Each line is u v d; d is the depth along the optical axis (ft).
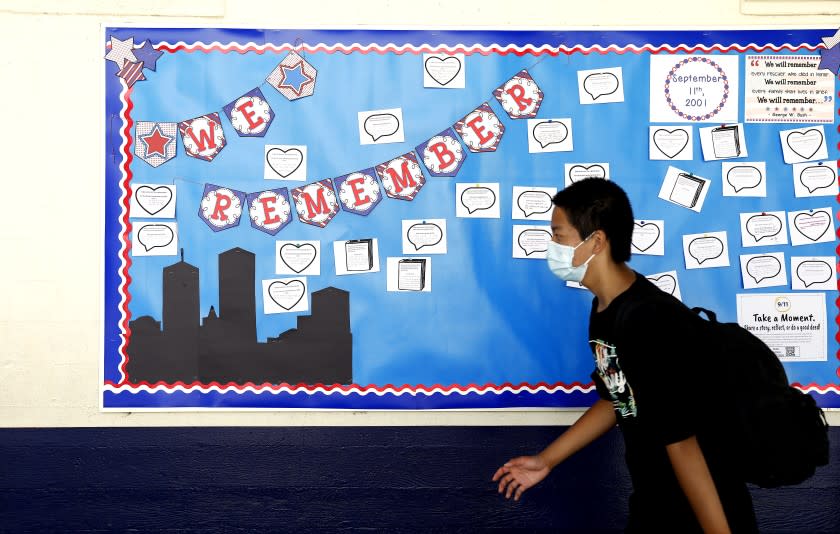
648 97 10.81
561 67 10.78
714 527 6.55
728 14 10.83
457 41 10.75
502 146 10.78
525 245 10.77
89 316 10.67
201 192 10.70
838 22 10.79
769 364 6.92
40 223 10.62
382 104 10.74
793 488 10.88
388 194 10.76
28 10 10.57
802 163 10.80
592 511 10.85
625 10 10.80
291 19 10.73
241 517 10.80
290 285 10.75
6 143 10.60
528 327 10.77
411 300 10.75
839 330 10.78
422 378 10.77
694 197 10.79
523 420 10.80
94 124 10.66
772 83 10.82
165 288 10.67
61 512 10.73
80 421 10.70
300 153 10.74
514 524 10.85
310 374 10.75
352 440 10.79
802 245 10.80
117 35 10.65
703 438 6.89
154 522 10.77
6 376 10.64
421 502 10.82
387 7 10.74
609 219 7.31
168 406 10.69
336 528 10.83
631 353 6.79
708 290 10.81
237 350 10.71
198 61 10.69
